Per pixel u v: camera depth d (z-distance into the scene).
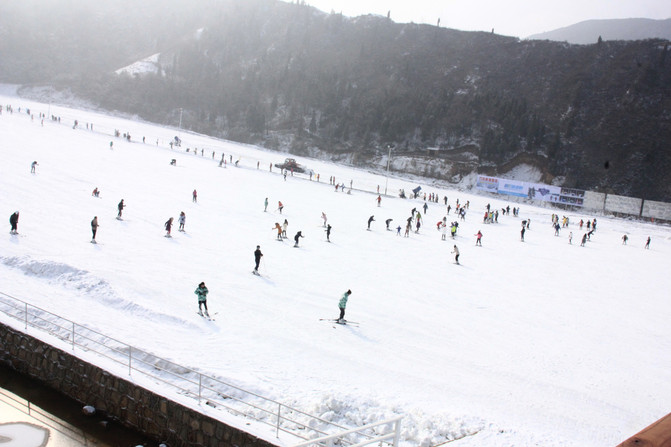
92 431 13.32
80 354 14.76
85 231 30.92
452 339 20.62
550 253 44.94
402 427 12.13
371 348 18.47
